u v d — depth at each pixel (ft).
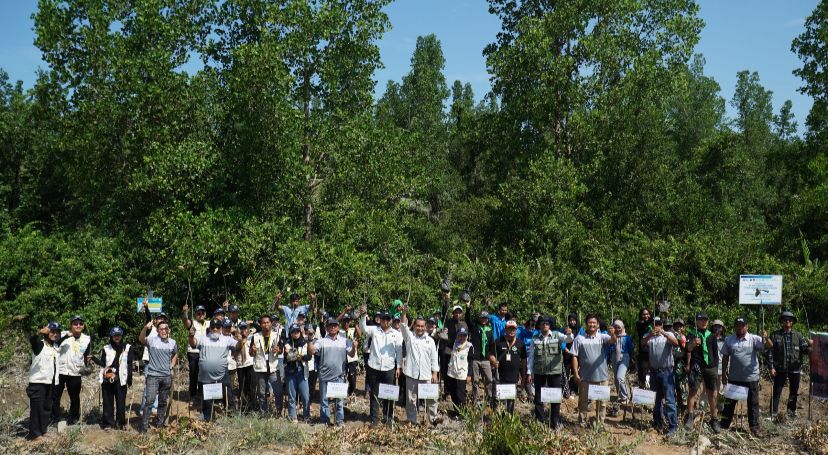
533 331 38.22
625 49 82.43
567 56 80.53
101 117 64.34
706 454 29.14
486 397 35.04
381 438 30.63
